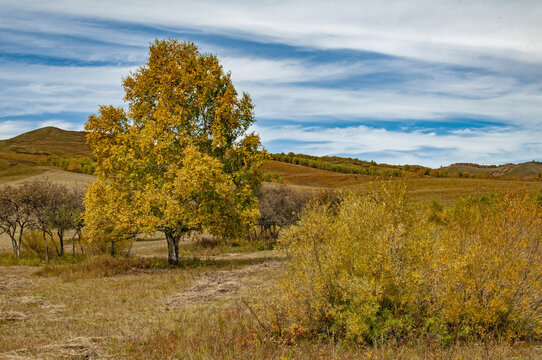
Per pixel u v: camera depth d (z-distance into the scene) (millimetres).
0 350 7102
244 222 21578
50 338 8000
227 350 6633
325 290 7773
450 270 7336
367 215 8539
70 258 24312
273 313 7707
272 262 20453
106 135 21469
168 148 20625
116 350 7137
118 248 28297
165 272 18266
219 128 21125
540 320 7172
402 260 7711
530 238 7461
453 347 6230
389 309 7582
